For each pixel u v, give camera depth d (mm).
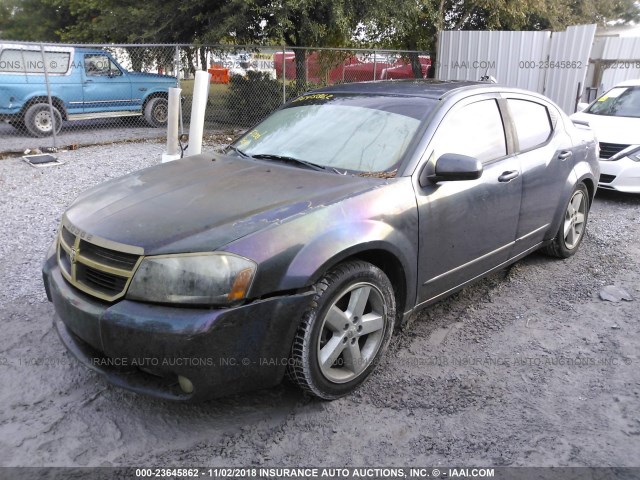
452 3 14445
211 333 2553
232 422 2949
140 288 2658
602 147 7656
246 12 12023
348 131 3803
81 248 2922
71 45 10305
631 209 7320
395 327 3703
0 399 3119
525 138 4449
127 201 3217
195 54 12805
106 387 3236
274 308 2697
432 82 4328
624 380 3344
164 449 2748
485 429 2900
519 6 14055
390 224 3164
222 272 2600
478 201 3766
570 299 4488
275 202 3031
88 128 12836
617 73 14117
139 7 13359
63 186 7949
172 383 2740
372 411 3047
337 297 2936
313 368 2895
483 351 3689
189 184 3414
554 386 3285
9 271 4852
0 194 7488
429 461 2674
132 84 12398
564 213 4957
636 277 4930
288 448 2762
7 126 12273
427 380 3344
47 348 3633
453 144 3707
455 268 3742
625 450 2730
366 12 12070
